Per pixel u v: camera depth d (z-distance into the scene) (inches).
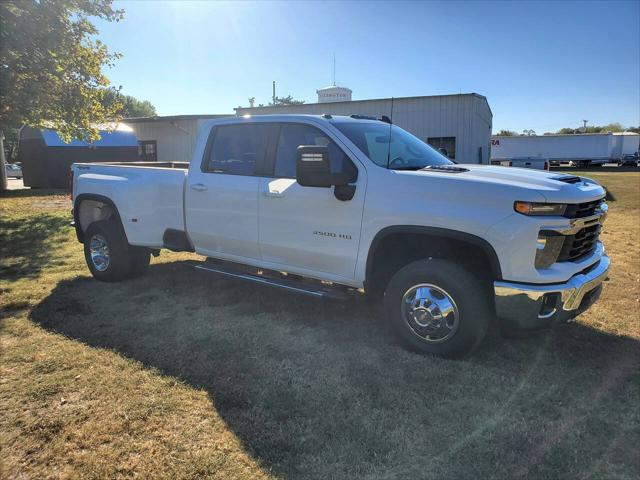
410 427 113.7
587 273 142.2
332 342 161.0
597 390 130.2
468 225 134.5
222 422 115.8
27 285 230.4
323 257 164.4
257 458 103.2
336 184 152.9
